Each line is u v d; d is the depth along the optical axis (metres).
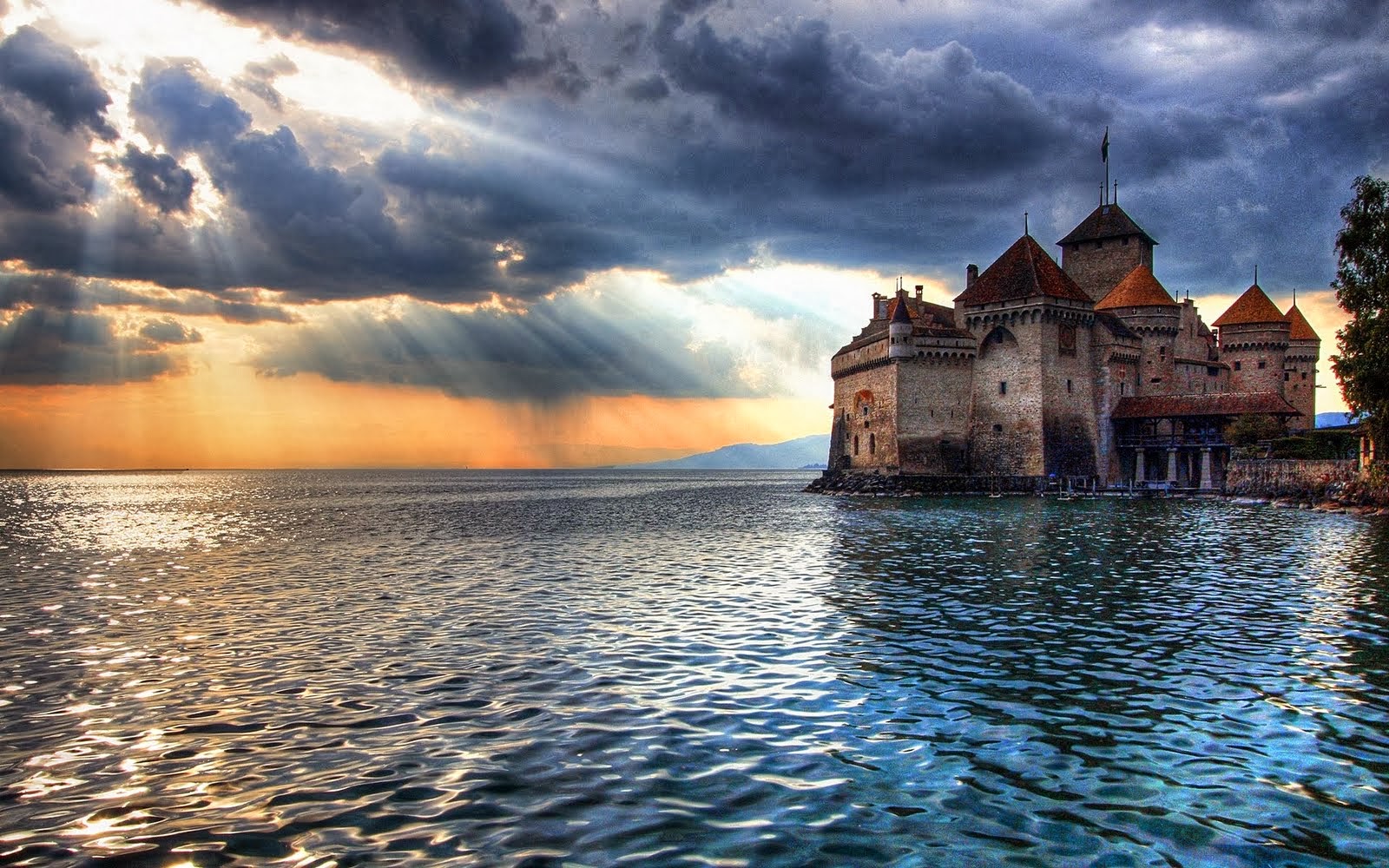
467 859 9.81
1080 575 31.12
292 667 18.50
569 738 13.84
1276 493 74.38
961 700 15.82
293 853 10.02
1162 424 95.00
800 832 10.48
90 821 10.92
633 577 31.94
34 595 28.42
